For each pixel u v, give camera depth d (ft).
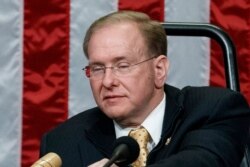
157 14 23.73
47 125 23.76
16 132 23.77
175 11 23.76
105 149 15.29
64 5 23.76
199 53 23.72
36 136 23.79
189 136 14.10
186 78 23.73
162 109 15.06
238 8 23.59
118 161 12.51
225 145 13.88
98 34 14.34
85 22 23.81
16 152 23.77
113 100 14.38
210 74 23.70
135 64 14.34
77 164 15.42
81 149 15.56
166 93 15.47
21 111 23.76
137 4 23.76
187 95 15.55
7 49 23.68
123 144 12.59
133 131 14.93
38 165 12.02
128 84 14.30
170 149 14.44
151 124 14.92
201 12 23.70
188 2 23.72
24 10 23.71
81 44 23.80
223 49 16.17
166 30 16.46
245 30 23.53
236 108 15.11
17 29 23.73
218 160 13.56
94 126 15.69
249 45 23.52
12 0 23.73
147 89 14.58
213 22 23.63
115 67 14.28
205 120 14.78
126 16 14.58
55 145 15.90
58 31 23.72
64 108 23.77
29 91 23.71
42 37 23.72
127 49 14.25
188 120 14.76
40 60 23.71
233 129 14.76
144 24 14.58
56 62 23.72
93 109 16.42
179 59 23.72
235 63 16.11
